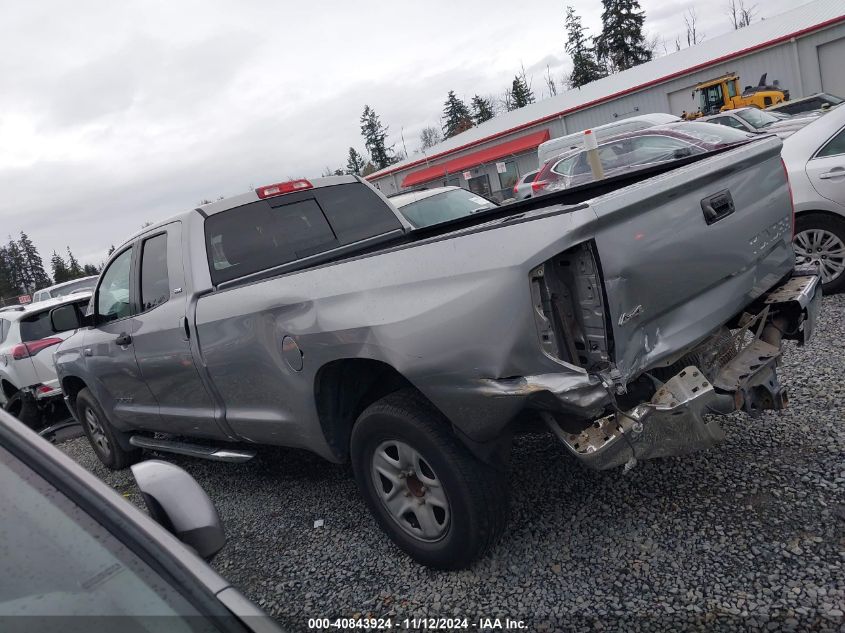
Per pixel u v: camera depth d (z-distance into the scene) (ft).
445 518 9.72
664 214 8.95
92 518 4.78
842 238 19.76
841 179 19.33
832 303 19.40
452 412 8.96
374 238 16.25
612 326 8.25
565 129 107.55
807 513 9.54
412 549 10.31
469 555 9.64
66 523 4.72
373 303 9.53
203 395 13.83
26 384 27.58
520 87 249.34
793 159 20.27
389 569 10.74
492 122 131.85
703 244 9.48
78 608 4.40
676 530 9.86
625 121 53.47
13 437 5.03
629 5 197.26
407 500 10.19
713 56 95.86
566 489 11.76
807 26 86.07
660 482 11.28
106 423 18.53
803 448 11.33
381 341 9.39
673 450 8.54
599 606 8.66
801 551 8.79
